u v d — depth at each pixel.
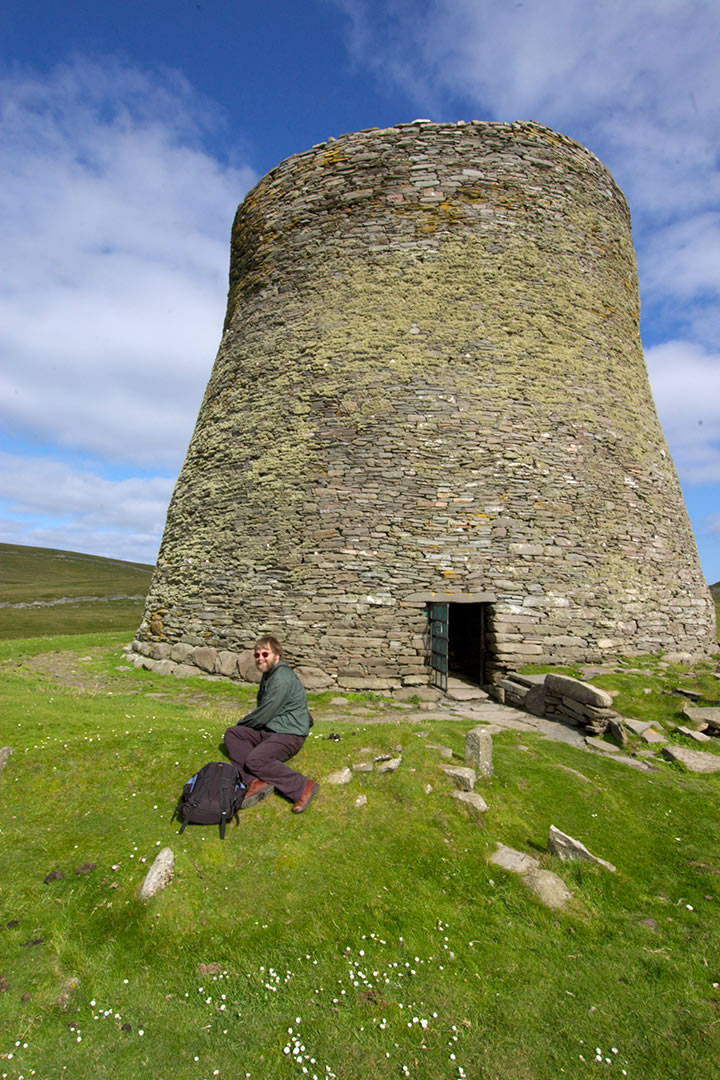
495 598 12.86
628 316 16.81
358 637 12.73
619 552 13.98
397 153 15.52
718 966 4.46
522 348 14.51
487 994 4.10
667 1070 3.56
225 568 14.31
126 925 4.51
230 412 15.99
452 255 14.91
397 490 13.36
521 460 13.72
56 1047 3.53
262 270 16.66
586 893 5.22
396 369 14.13
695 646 14.48
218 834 5.52
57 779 6.38
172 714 9.53
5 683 11.73
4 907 4.63
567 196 15.95
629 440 15.17
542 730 9.74
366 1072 3.46
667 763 8.27
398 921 4.72
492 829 6.09
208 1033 3.68
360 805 6.04
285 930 4.55
